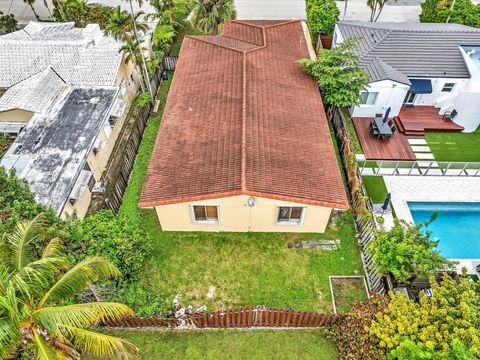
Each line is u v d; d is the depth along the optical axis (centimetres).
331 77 2592
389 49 2986
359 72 2572
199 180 1962
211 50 2989
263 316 1675
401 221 1803
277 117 2348
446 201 2383
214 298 1891
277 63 2848
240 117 2289
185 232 2188
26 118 2677
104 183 2528
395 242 1689
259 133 2195
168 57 3509
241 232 2183
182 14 4144
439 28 3166
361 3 4750
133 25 2816
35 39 3234
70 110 2592
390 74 2792
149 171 2083
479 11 3528
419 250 1620
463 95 2775
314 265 2027
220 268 2016
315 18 3744
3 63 3005
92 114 2561
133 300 1703
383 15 4538
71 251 1598
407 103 3073
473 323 1309
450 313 1357
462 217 2336
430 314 1405
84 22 4109
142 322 1686
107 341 1159
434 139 2847
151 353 1656
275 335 1717
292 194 1900
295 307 1853
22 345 1194
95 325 1656
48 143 2339
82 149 2302
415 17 4516
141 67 3192
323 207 1983
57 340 1274
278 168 2014
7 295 995
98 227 1777
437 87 2941
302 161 2098
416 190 2441
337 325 1675
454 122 2941
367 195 2405
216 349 1670
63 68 2927
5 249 1250
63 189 2067
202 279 1970
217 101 2450
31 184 2086
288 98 2534
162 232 2191
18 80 2905
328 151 2219
